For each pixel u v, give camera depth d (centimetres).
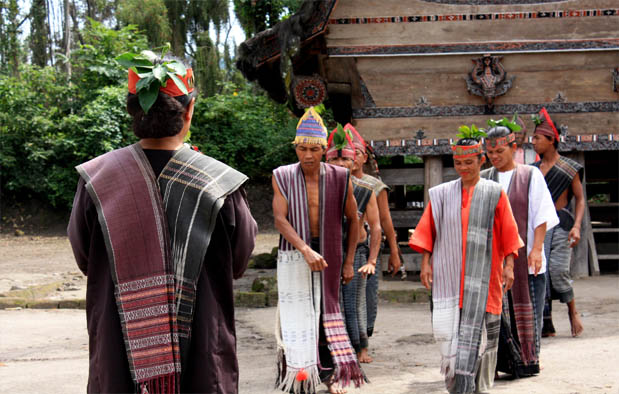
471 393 403
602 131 997
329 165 436
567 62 995
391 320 739
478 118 995
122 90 2245
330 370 431
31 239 2002
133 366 209
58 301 869
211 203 218
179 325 214
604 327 653
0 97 2258
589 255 1035
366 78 997
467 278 413
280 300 430
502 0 988
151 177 221
